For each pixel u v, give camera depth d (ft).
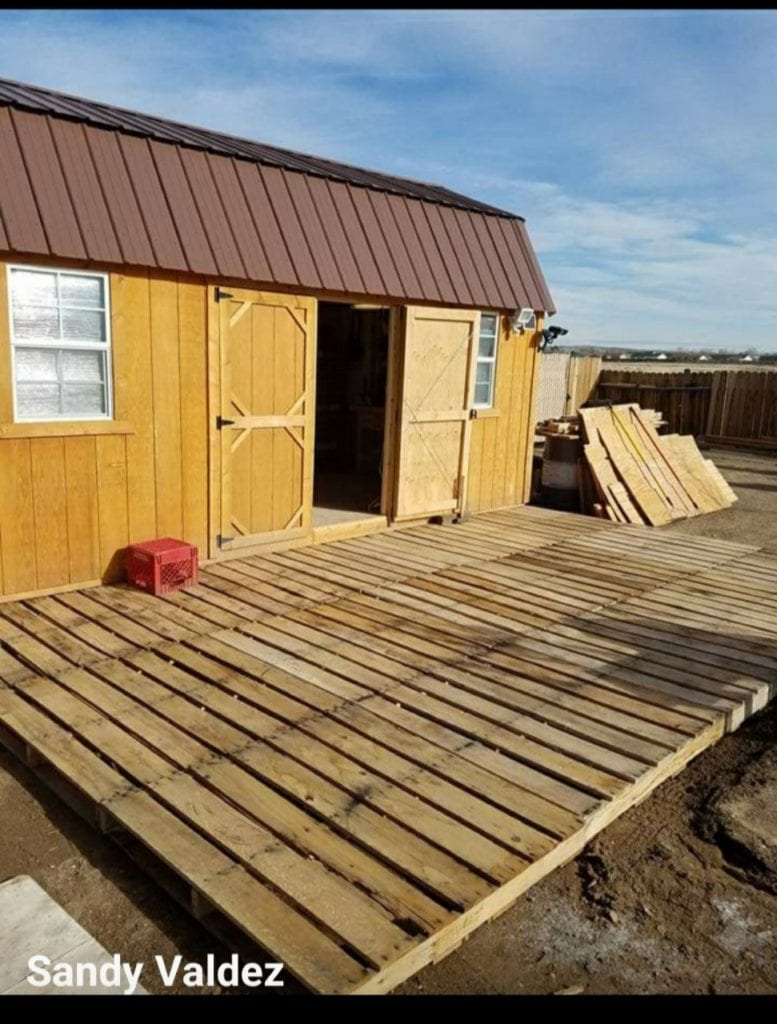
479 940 7.71
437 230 23.97
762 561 22.24
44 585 16.72
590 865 9.00
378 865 8.13
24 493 16.02
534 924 7.97
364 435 34.12
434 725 11.39
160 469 18.17
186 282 17.78
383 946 6.95
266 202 19.35
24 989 6.87
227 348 18.86
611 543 23.88
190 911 7.97
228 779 9.70
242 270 18.20
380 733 11.07
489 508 28.12
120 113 21.13
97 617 15.62
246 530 20.39
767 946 7.76
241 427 19.60
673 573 20.59
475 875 8.00
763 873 8.91
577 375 59.72
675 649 14.85
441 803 9.29
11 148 15.10
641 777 10.13
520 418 28.50
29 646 14.02
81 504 16.93
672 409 58.54
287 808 9.12
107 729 10.96
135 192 16.78
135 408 17.40
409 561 20.86
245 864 8.05
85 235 15.58
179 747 10.49
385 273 21.66
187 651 13.98
